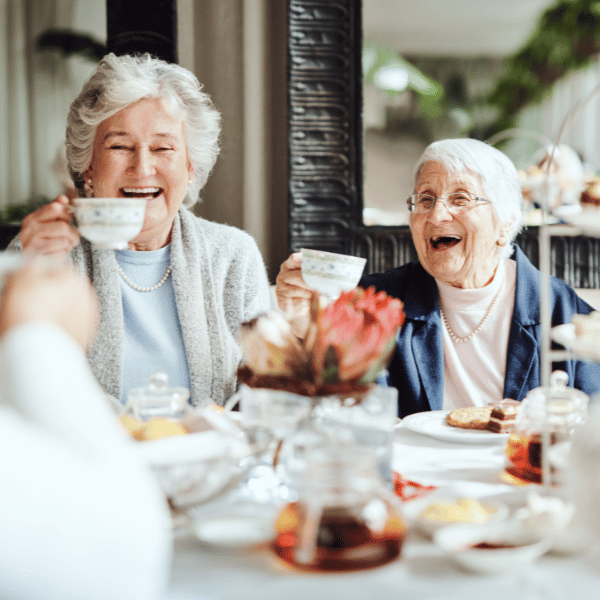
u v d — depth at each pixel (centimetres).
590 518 66
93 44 232
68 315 54
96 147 149
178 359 150
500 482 89
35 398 47
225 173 253
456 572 63
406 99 238
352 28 236
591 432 68
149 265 154
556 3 233
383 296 82
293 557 63
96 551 45
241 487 83
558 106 237
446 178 155
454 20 236
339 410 81
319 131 238
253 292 163
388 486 82
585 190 228
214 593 58
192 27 248
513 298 159
